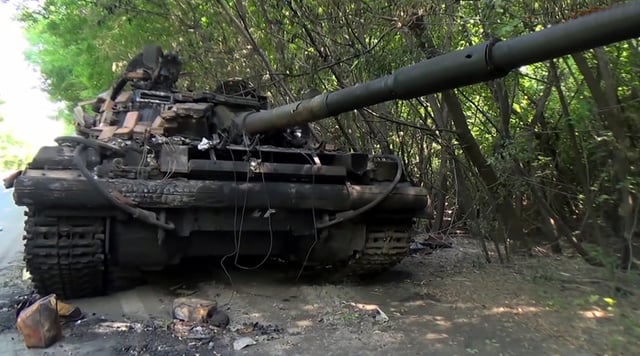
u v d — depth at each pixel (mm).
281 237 6363
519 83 8109
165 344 4812
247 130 6422
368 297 6387
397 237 6715
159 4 10945
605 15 2957
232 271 7480
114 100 7672
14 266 8078
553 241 8086
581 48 3135
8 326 5250
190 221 5770
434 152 11312
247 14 10375
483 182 7621
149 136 6254
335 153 6586
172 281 6926
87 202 5316
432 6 6449
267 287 6754
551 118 8453
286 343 4871
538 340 4867
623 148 5566
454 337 4992
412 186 6570
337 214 6230
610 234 7148
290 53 9594
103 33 14703
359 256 6695
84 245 5551
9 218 13453
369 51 7070
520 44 3381
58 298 6125
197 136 6785
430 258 8750
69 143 5750
